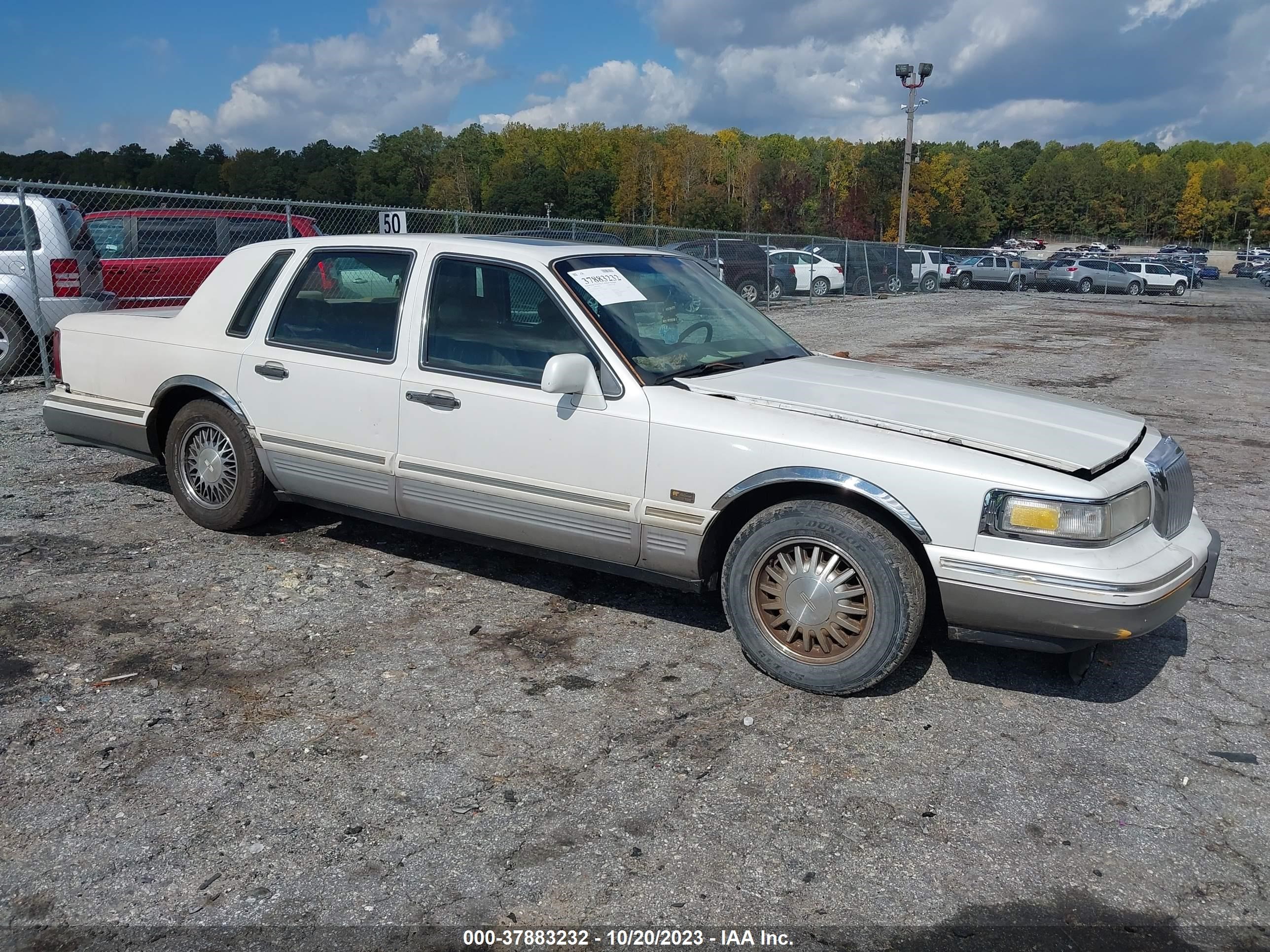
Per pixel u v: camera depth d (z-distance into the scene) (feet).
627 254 15.79
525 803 10.09
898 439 12.01
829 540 12.05
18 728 11.21
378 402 15.10
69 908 8.45
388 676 12.77
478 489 14.39
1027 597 11.21
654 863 9.21
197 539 17.67
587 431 13.38
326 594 15.38
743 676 13.02
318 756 10.85
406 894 8.71
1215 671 13.60
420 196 395.75
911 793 10.43
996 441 11.99
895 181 307.58
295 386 15.94
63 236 31.73
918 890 8.93
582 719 11.80
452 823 9.73
